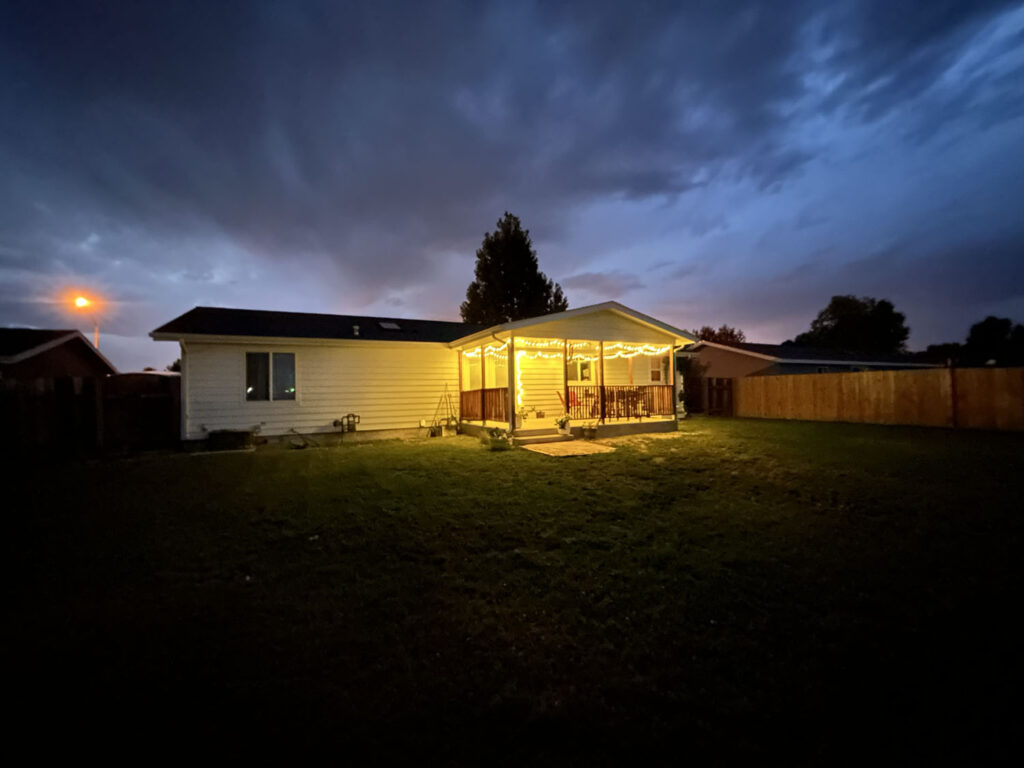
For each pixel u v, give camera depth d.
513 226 25.38
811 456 9.56
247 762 2.31
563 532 5.55
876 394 15.66
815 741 2.48
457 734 2.52
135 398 11.55
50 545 5.18
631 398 13.80
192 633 3.48
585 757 2.38
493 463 9.23
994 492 6.68
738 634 3.51
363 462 9.45
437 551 5.02
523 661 3.18
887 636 3.44
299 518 6.01
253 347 12.38
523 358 15.63
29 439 10.20
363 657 3.20
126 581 4.36
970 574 4.32
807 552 4.93
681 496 6.96
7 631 3.50
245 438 11.66
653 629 3.58
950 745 2.45
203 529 5.67
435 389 14.77
